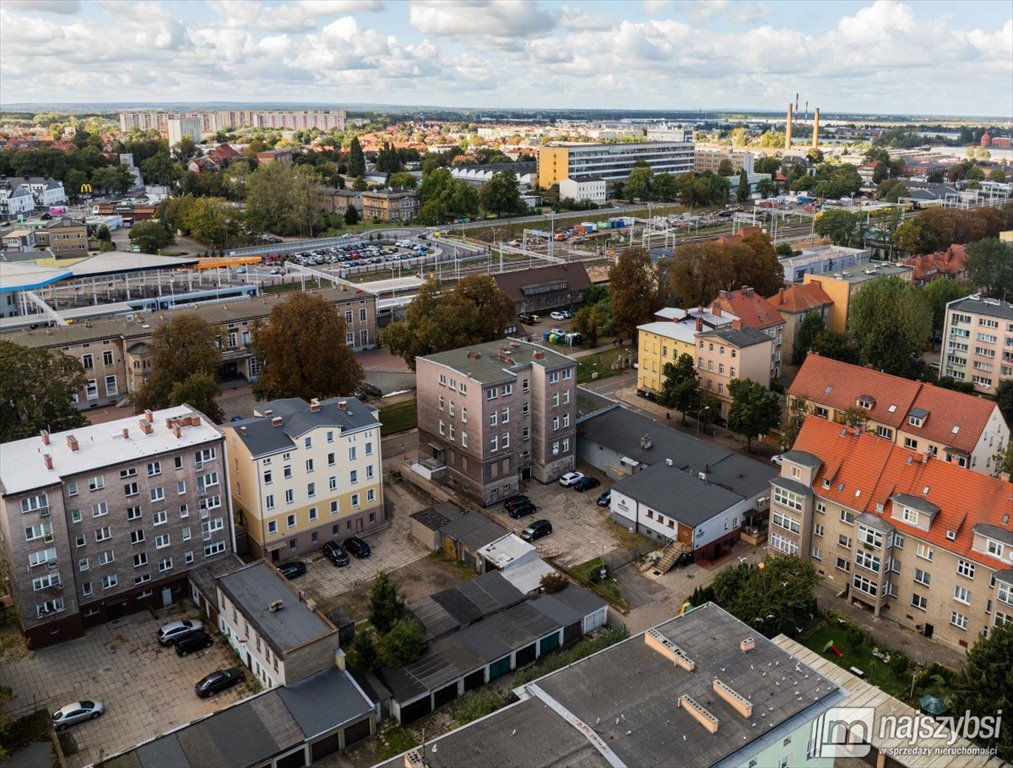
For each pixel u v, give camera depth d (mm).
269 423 96812
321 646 72062
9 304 184875
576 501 110188
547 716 57906
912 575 83000
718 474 106500
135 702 73938
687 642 65938
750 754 54812
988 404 107938
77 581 82000
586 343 176875
